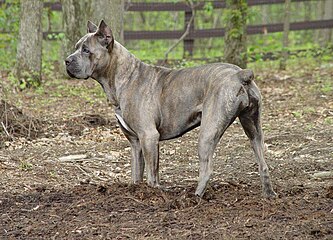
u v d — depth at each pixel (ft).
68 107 54.75
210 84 27.91
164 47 103.45
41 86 63.00
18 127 45.03
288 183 33.60
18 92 60.44
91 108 54.60
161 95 29.45
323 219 26.68
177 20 111.34
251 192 31.12
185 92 28.76
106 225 26.61
